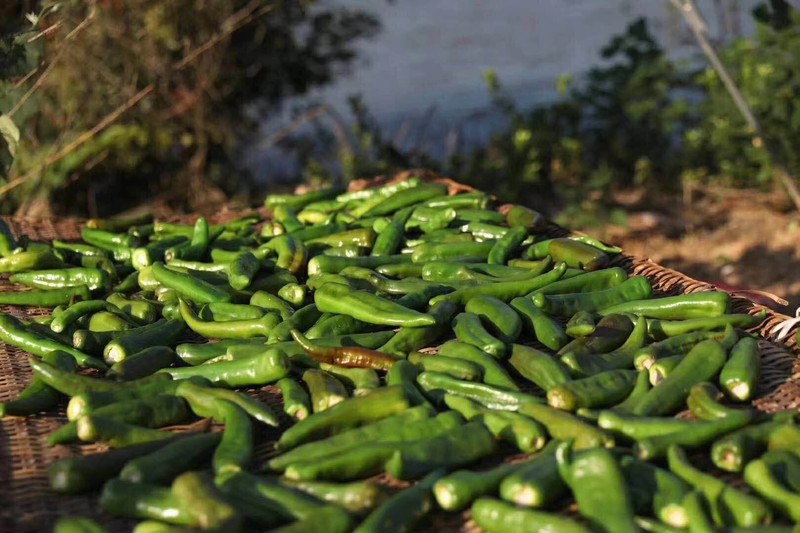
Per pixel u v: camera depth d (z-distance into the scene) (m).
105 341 2.87
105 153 6.58
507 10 15.33
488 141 8.50
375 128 8.00
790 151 6.68
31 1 4.21
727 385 2.42
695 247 6.50
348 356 2.62
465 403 2.37
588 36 13.50
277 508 1.96
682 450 2.11
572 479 1.97
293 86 8.19
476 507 1.94
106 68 6.39
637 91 7.24
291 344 2.72
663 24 8.41
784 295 5.62
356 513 1.96
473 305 2.93
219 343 2.83
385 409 2.33
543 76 11.88
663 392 2.37
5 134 3.71
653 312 2.93
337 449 2.17
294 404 2.41
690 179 7.36
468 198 4.06
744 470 2.06
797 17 6.71
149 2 6.49
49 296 3.31
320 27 8.05
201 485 1.92
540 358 2.55
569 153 7.30
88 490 2.13
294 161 9.05
